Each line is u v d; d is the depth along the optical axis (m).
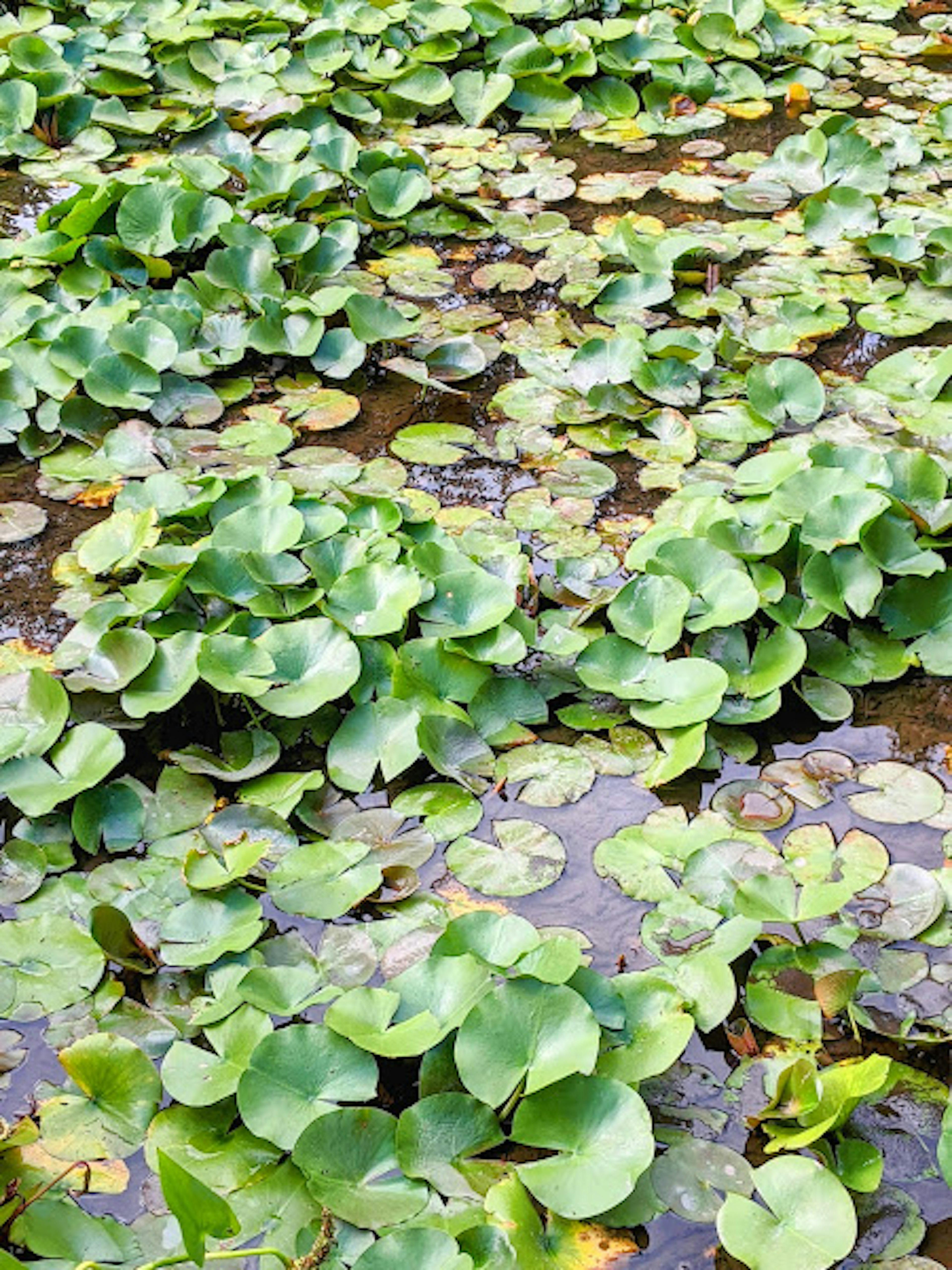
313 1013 1.89
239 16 4.89
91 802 2.15
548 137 4.50
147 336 3.20
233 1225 1.46
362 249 3.87
